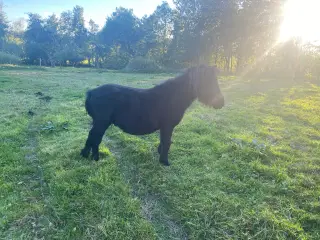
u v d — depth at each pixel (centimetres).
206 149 500
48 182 370
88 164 421
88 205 315
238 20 2655
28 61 5112
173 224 301
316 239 278
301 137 598
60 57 4966
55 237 267
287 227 288
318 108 905
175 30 3706
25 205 312
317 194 355
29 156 459
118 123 400
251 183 380
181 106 408
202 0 3003
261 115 799
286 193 360
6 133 541
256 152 477
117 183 365
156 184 373
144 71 3066
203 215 306
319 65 2362
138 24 5966
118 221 289
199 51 3241
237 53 2986
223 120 721
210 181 382
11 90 1151
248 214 307
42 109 797
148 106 391
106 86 400
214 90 405
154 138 558
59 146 491
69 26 6838
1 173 380
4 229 275
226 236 276
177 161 448
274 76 2473
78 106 848
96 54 5456
